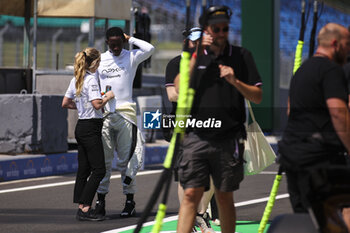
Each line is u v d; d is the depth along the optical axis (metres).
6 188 29.25
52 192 28.16
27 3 41.88
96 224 21.47
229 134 14.67
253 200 26.22
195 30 14.48
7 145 34.03
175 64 15.84
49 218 22.52
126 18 39.28
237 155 14.80
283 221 11.70
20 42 55.94
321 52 13.59
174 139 13.30
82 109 21.59
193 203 15.09
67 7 39.66
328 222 11.59
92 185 21.67
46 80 40.25
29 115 33.69
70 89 22.17
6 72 40.47
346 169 11.33
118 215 23.12
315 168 11.62
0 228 20.81
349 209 14.34
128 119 22.23
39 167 33.03
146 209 12.82
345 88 13.02
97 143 21.62
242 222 21.88
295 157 13.09
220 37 13.98
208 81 14.46
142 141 22.70
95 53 21.47
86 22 47.41
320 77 13.05
